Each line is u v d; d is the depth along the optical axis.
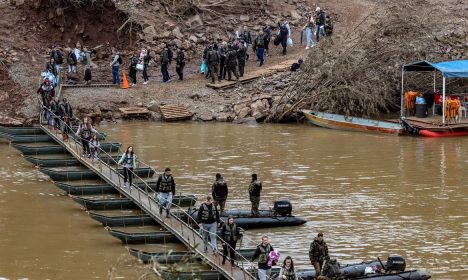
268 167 56.03
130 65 76.44
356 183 51.84
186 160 57.94
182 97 74.44
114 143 59.31
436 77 74.19
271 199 48.22
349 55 71.62
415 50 72.94
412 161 57.84
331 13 86.50
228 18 85.62
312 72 72.31
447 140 65.94
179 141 64.25
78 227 44.06
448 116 67.69
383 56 72.56
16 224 44.50
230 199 48.12
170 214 43.12
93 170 52.06
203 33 83.56
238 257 37.31
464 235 41.84
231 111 72.94
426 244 40.47
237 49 75.25
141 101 73.81
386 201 47.88
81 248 40.59
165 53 76.25
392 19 74.31
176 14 84.81
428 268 37.22
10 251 40.22
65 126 59.88
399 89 74.06
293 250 39.59
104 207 46.31
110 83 76.62
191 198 46.31
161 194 42.81
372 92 70.50
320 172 54.69
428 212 45.75
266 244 33.50
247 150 61.25
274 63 79.31
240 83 75.62
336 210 46.16
